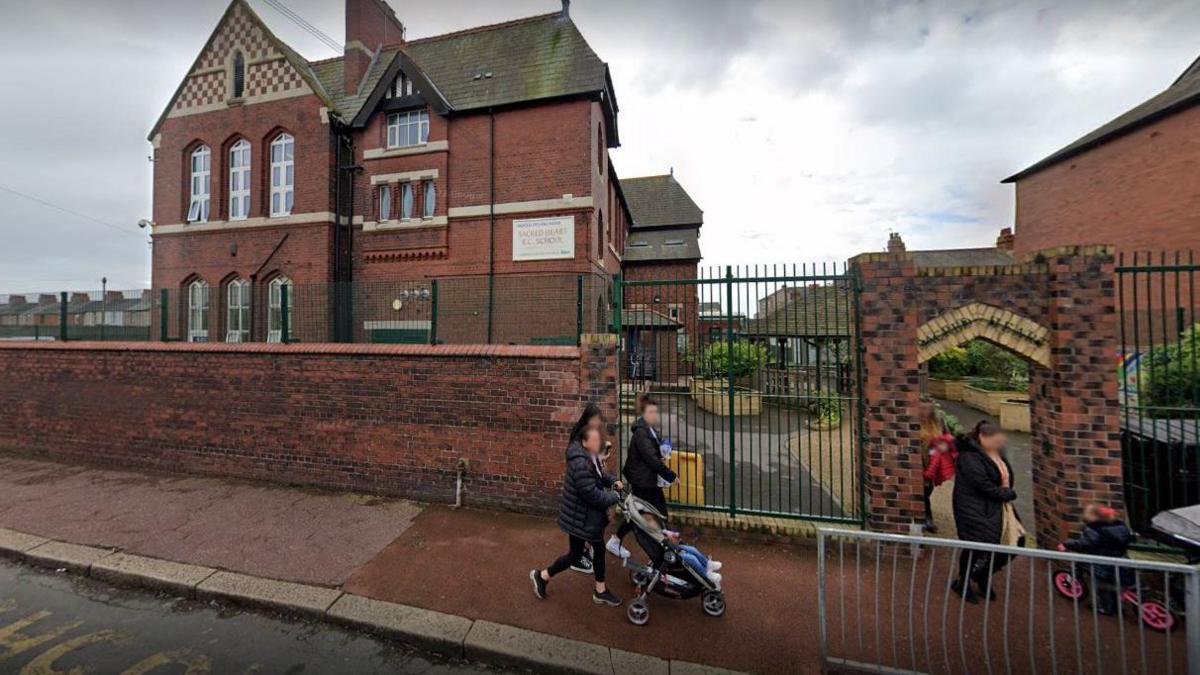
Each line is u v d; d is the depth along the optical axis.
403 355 5.82
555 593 3.83
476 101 13.80
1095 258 4.22
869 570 4.24
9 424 7.66
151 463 6.88
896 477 4.50
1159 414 4.93
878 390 4.56
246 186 15.02
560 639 3.28
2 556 4.50
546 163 13.37
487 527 5.01
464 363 5.60
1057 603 3.69
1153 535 3.43
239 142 15.13
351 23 15.79
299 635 3.42
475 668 3.14
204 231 14.91
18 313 9.19
